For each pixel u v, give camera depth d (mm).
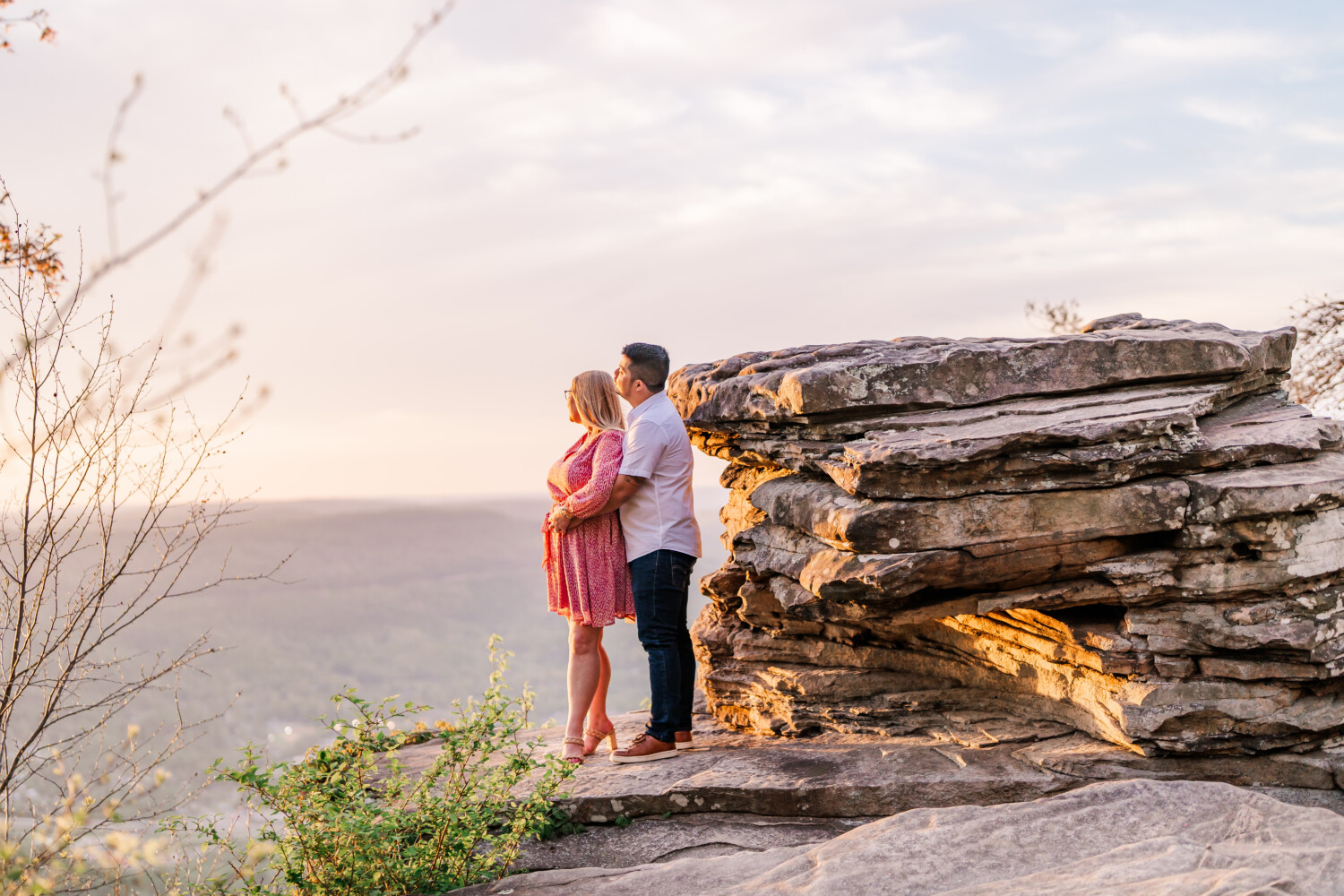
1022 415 4523
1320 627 4070
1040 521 4297
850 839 3414
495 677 4090
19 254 3479
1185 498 4199
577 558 4977
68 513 3533
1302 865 2621
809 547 4918
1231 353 4637
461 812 3795
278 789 3570
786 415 4945
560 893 3422
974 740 4641
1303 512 4117
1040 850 3172
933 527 4285
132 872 3074
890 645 5309
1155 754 4152
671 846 4172
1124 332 5047
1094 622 4504
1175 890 2506
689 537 5039
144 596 3697
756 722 5574
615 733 5355
